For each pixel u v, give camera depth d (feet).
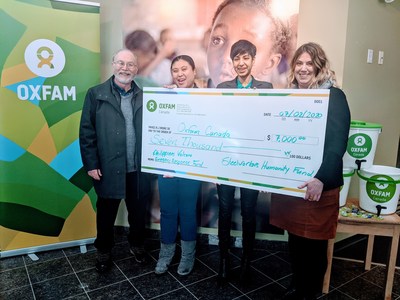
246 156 5.44
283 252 8.38
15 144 7.42
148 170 6.44
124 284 6.77
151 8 7.95
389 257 6.30
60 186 7.91
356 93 8.52
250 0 7.48
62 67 7.49
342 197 6.95
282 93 5.01
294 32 7.47
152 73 8.21
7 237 7.71
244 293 6.52
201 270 7.38
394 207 6.55
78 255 7.95
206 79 7.98
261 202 8.24
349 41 7.97
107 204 7.05
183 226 6.93
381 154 9.93
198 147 5.87
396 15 9.35
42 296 6.32
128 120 6.93
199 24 7.80
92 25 7.61
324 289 6.59
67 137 7.78
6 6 6.93
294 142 5.01
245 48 7.19
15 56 7.13
